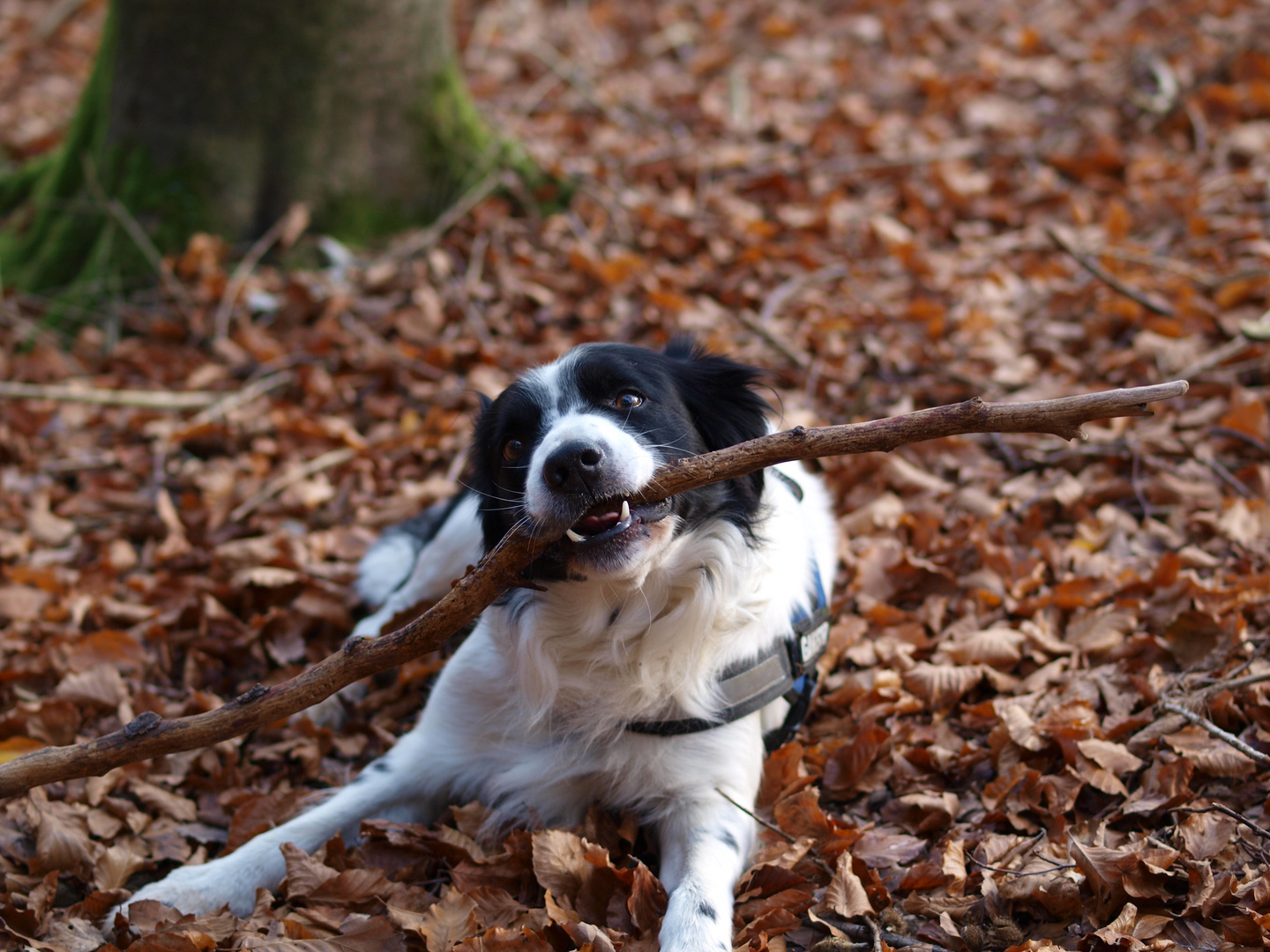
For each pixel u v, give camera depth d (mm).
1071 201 2764
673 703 1637
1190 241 2520
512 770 1681
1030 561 1889
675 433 1655
